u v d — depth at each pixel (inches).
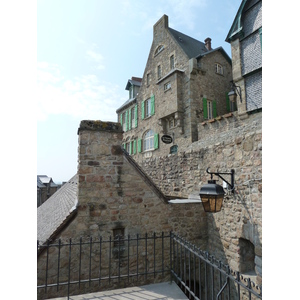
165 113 644.1
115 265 191.9
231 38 496.4
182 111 601.9
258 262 178.9
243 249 204.4
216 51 658.2
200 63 612.7
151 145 741.3
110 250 180.7
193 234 235.0
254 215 185.8
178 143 613.6
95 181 194.9
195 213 237.5
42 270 172.1
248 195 193.9
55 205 364.5
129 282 193.9
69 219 185.0
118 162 203.2
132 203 205.0
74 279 178.5
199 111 591.2
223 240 221.0
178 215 227.5
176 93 601.6
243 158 204.2
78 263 181.8
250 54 460.1
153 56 745.6
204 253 133.0
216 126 510.0
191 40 747.4
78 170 192.4
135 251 200.4
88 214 190.1
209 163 261.1
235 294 202.2
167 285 189.0
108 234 193.9
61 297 167.9
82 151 194.2
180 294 170.7
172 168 351.9
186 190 310.2
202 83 610.5
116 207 199.2
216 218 231.9
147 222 209.6
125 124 920.3
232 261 208.8
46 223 265.9
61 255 178.5
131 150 859.4
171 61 668.1
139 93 823.1
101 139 199.9
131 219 203.3
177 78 608.1
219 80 650.2
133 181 207.0
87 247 186.2
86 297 166.4
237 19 481.7
